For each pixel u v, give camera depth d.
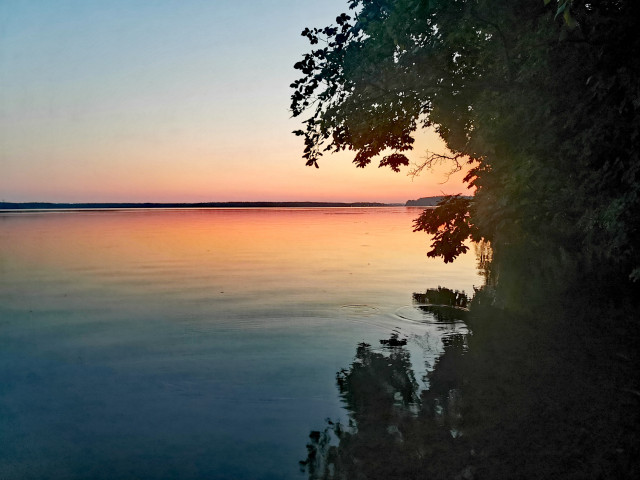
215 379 8.57
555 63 7.52
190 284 20.12
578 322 9.82
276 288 18.61
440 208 14.44
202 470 5.41
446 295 16.19
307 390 7.92
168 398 7.73
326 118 10.34
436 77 10.09
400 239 46.00
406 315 13.40
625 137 6.67
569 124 7.36
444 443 5.72
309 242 43.25
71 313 14.77
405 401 7.20
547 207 8.66
